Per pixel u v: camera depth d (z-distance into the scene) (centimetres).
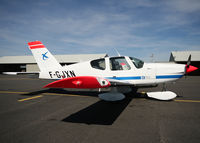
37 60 579
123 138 211
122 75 443
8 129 249
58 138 215
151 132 229
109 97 432
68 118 301
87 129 246
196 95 533
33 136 223
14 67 3170
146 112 332
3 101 464
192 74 2048
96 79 284
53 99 489
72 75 512
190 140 202
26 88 789
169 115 308
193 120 278
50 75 557
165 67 428
